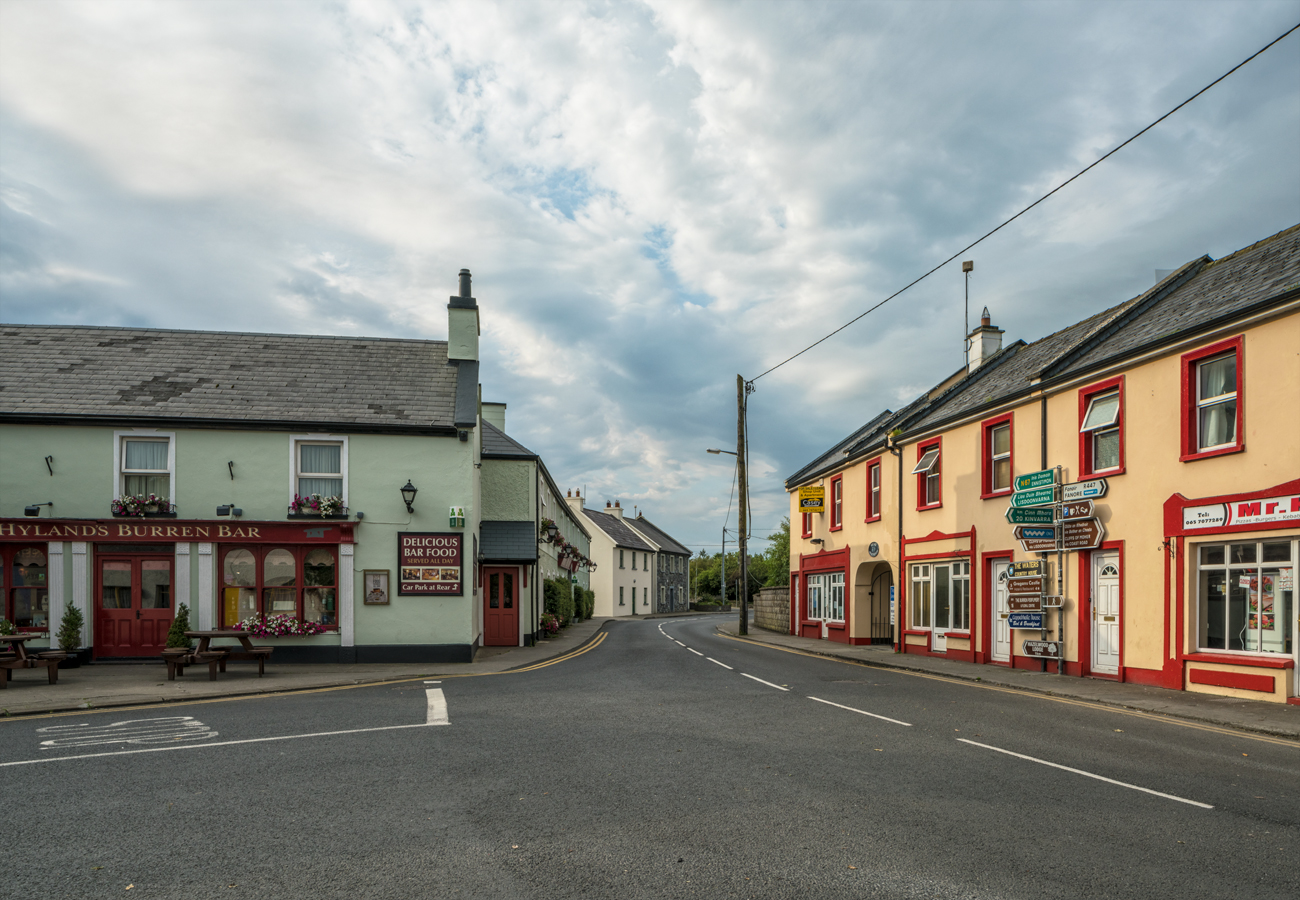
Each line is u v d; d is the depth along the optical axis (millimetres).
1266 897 4633
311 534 17891
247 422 17875
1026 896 4613
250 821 5965
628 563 65938
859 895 4613
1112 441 15516
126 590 17422
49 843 5504
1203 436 13555
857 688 14148
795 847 5398
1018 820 6031
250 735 9250
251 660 17547
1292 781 7434
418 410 19203
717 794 6688
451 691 13297
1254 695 12242
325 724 9953
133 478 17766
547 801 6465
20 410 17203
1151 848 5445
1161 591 14039
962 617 20422
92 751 8422
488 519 25953
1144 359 14508
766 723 10102
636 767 7621
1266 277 13266
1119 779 7363
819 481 31438
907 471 23219
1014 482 18094
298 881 4816
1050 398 17047
